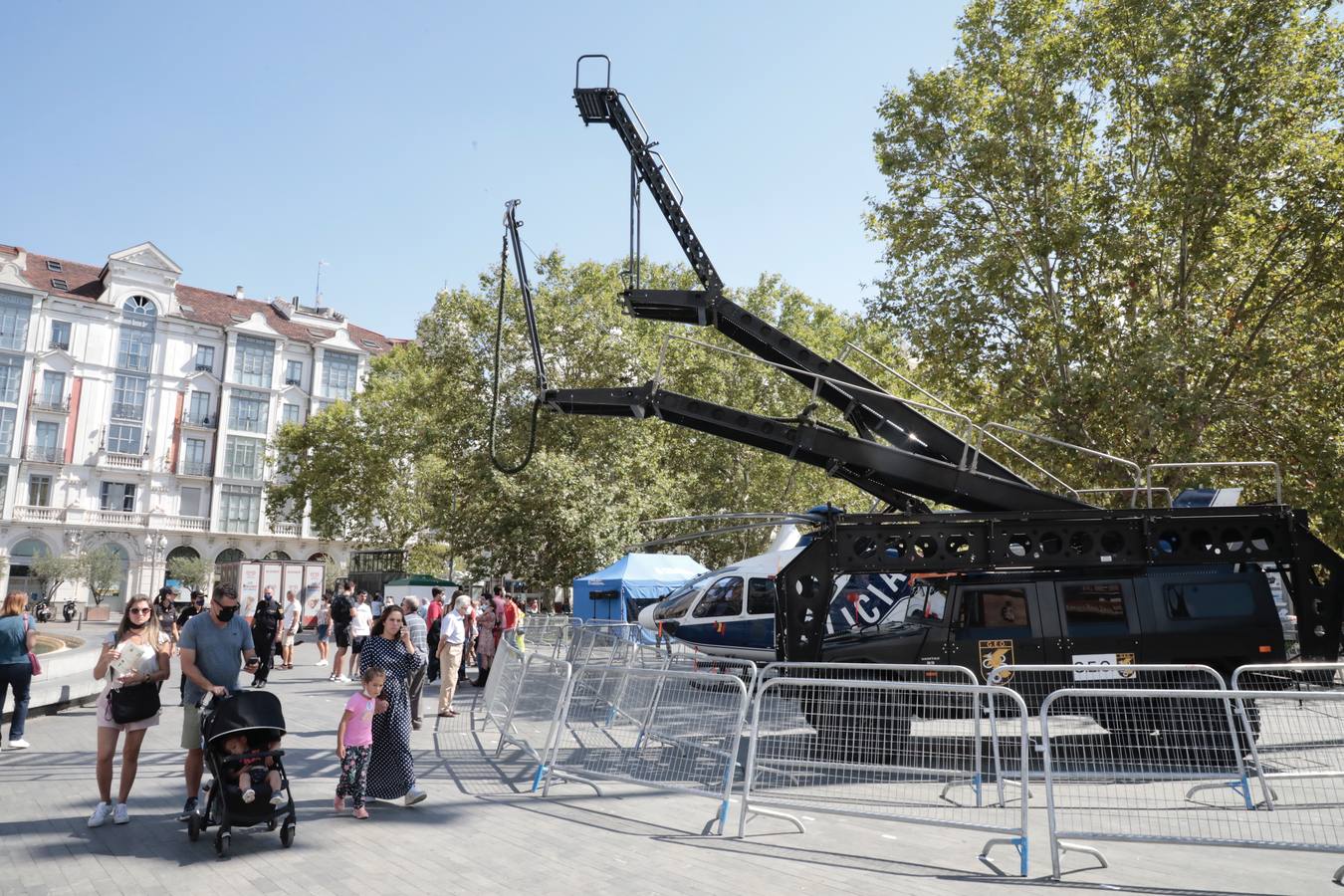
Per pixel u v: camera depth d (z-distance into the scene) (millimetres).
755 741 7000
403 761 7559
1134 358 19078
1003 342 22781
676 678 8453
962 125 22906
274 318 70938
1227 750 7215
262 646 17078
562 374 39375
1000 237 22688
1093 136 22828
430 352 40656
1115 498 21312
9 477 58062
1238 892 5328
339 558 68875
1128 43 20578
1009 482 11578
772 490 45125
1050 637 10188
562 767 8438
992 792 8086
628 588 27234
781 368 11719
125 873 5531
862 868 5805
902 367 26719
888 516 10703
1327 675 9781
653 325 43906
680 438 44938
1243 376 20328
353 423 51219
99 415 61844
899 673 10273
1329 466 19078
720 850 6219
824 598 10602
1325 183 18984
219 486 65250
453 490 39938
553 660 9359
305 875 5512
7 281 59344
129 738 6871
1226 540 10750
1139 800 7625
